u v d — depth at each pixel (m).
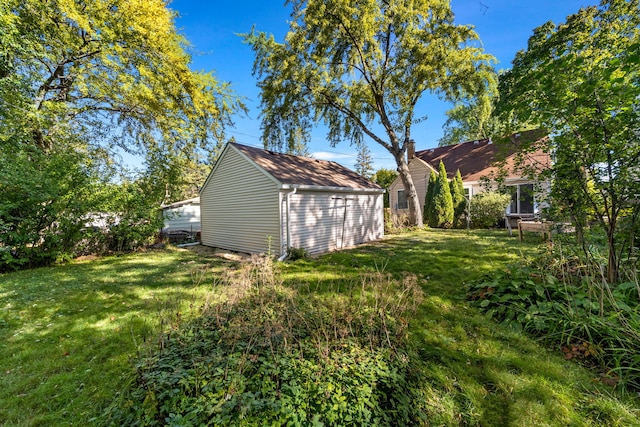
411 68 11.18
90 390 2.19
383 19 10.53
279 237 7.68
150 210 9.52
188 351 1.98
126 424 1.55
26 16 7.42
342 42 10.86
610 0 6.61
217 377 1.70
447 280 4.89
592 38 3.51
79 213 7.84
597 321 2.57
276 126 12.99
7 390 2.21
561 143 3.17
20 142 7.13
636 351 2.23
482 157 15.25
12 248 6.77
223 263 7.28
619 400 1.96
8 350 2.83
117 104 10.89
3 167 6.29
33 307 4.04
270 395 1.63
